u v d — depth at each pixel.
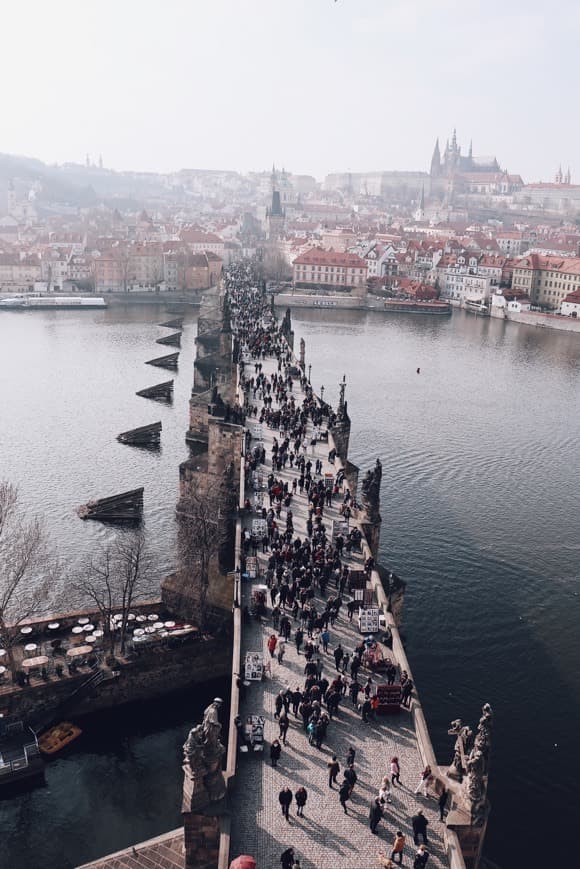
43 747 73.25
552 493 139.00
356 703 54.22
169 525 122.06
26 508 126.81
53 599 95.69
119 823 66.44
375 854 41.47
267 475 97.38
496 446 165.62
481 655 90.06
